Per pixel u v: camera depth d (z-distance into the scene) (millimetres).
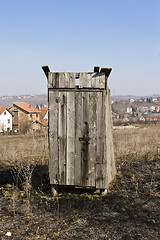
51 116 4863
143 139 12906
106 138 4820
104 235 3422
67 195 5023
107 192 5074
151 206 4344
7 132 39562
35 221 3889
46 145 10570
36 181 6016
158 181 5566
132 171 6508
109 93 5980
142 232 3469
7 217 4035
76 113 4773
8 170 7434
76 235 3434
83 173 4816
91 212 4184
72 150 4832
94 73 4684
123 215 4031
